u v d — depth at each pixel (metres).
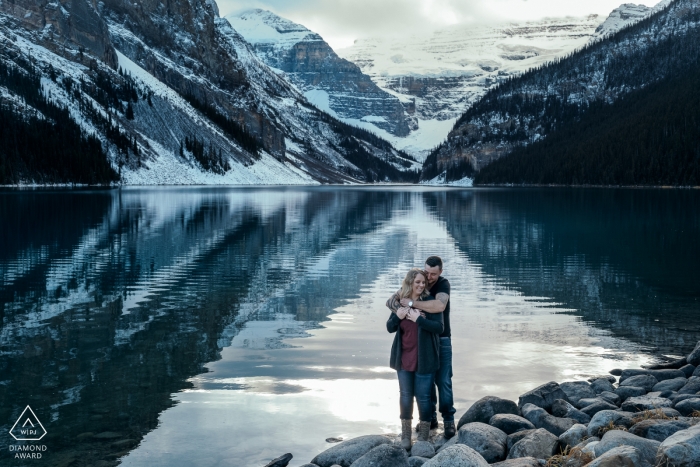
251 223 47.22
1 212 52.34
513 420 9.13
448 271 25.77
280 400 10.64
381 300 19.53
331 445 8.91
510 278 24.11
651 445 7.47
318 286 21.91
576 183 184.50
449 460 6.94
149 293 20.31
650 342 14.73
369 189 170.25
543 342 14.66
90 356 13.11
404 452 7.59
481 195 116.56
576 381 11.07
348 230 43.00
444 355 9.62
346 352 13.60
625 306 18.91
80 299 19.19
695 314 17.81
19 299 19.11
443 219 54.03
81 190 105.25
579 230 43.47
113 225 42.94
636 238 38.12
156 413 9.95
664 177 157.25
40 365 12.43
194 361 12.83
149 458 8.34
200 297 19.73
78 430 9.24
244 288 21.38
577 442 8.32
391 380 11.77
